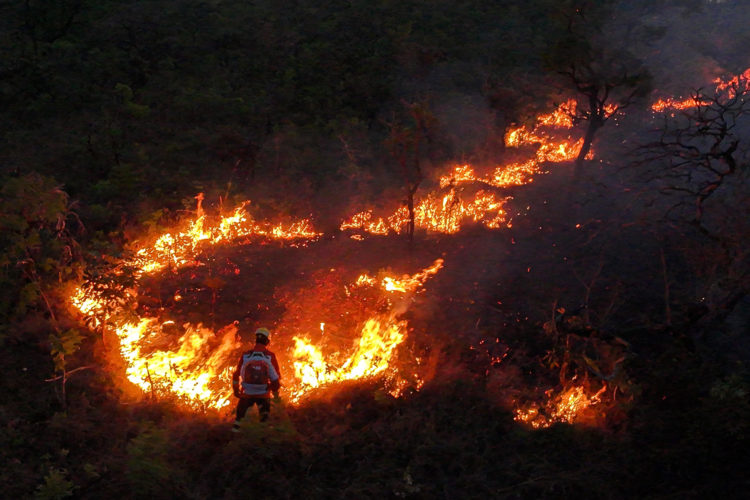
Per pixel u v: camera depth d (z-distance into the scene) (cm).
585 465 671
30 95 2288
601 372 842
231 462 648
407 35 2959
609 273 1184
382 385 817
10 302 967
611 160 1964
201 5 3156
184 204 1509
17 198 1000
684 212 1420
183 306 1069
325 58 2772
